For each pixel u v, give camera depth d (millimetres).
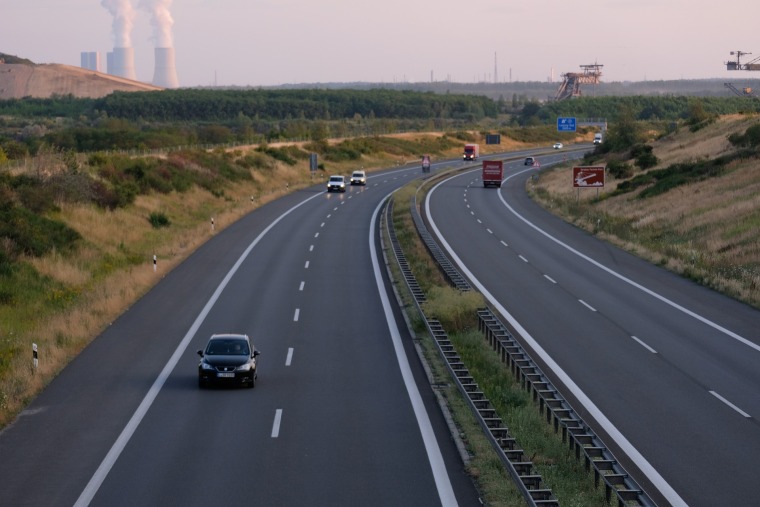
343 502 26703
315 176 187000
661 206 112500
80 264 75312
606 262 83812
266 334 53562
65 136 195625
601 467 28766
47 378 42875
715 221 95438
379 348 50031
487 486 27953
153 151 166625
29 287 65125
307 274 75312
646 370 45250
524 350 45812
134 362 46469
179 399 39312
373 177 195250
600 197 134750
